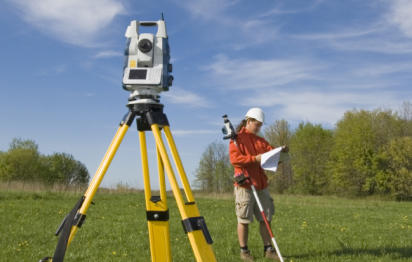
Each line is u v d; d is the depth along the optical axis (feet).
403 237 24.02
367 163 153.28
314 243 20.52
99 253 17.46
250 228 26.55
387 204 87.81
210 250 8.64
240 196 15.15
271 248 15.80
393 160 148.87
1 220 29.30
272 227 29.01
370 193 157.69
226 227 27.35
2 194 53.47
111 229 25.49
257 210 15.49
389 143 152.35
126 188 69.36
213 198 74.79
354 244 20.42
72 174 237.86
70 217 8.68
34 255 16.75
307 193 172.86
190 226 8.51
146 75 9.36
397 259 16.01
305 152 174.40
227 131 15.11
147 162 10.62
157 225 10.84
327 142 172.96
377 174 149.69
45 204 44.06
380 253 17.44
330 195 170.71
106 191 67.87
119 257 16.46
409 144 144.66
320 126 179.63
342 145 159.94
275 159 13.91
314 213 46.57
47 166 232.94
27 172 217.97
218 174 148.05
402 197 146.51
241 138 15.61
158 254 10.80
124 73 9.52
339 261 15.52
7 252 17.16
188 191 9.23
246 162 14.70
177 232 24.82
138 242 20.51
